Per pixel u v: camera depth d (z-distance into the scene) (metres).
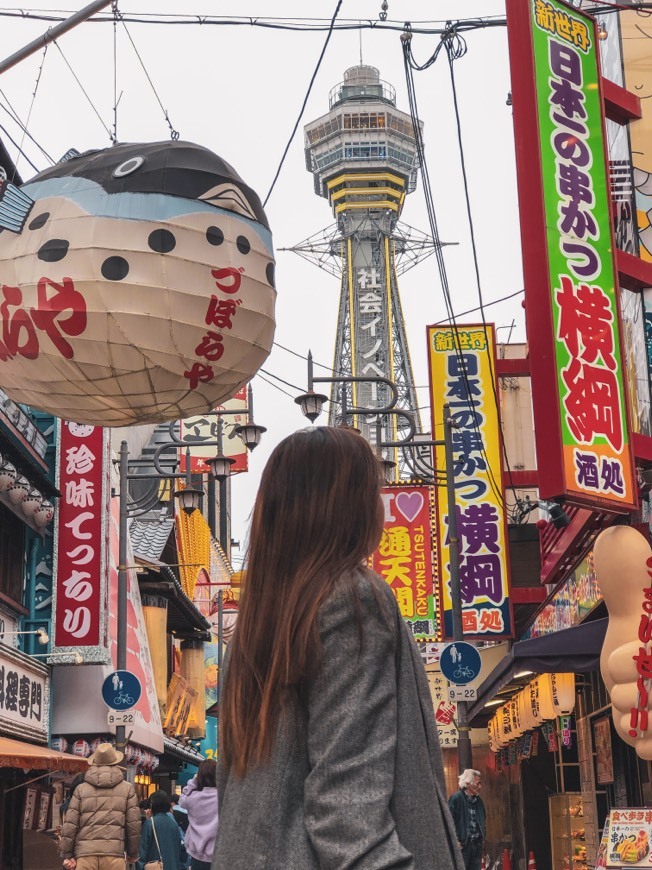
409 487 24.31
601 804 16.25
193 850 10.92
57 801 20.95
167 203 7.35
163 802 13.13
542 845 22.47
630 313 11.95
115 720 20.16
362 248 164.62
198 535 37.50
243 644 1.97
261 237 7.80
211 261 7.38
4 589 19.59
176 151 7.64
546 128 10.85
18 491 18.06
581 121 11.12
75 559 20.62
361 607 1.89
